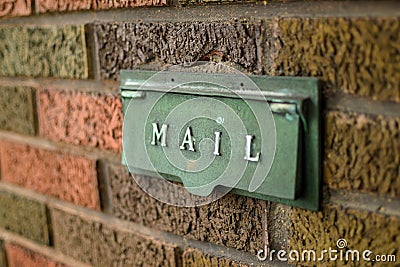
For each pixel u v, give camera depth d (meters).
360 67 0.56
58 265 0.83
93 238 0.78
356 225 0.58
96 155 0.75
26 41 0.79
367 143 0.56
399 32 0.54
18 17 0.79
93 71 0.73
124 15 0.69
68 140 0.78
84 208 0.78
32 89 0.80
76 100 0.76
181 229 0.69
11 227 0.89
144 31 0.67
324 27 0.57
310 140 0.58
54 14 0.75
